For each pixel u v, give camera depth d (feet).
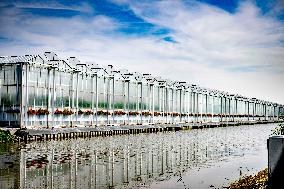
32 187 42.42
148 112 181.37
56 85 124.47
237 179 48.29
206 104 250.78
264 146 97.30
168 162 64.34
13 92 111.86
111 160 65.92
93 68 142.10
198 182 46.34
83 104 137.39
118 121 158.71
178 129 193.16
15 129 101.60
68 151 79.00
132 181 46.75
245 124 291.17
